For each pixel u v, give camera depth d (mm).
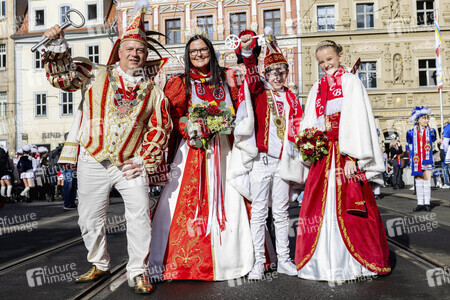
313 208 3695
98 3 30000
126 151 3447
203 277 3619
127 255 4801
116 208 10695
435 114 26453
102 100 3477
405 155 18391
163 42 28094
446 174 15062
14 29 31312
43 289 3467
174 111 3979
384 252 3629
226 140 4047
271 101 3963
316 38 27484
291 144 3877
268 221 4801
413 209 8156
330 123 3770
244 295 3203
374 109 26891
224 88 4113
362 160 3588
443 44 26688
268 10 28078
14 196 14578
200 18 28438
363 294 3148
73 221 8039
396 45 26953
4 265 4320
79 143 3551
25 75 31109
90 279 3684
